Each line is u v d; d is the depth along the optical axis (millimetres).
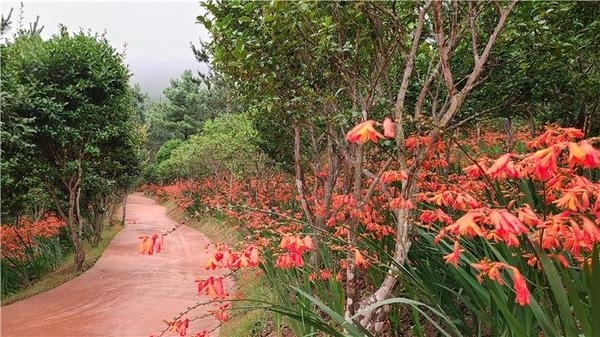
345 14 3643
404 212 3094
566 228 1828
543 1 3742
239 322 6082
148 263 11398
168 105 34562
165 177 33094
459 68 5020
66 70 9664
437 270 3619
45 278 10188
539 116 5738
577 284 2414
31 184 10508
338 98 4602
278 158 8914
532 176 2395
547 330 1894
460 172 4492
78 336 6289
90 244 13930
